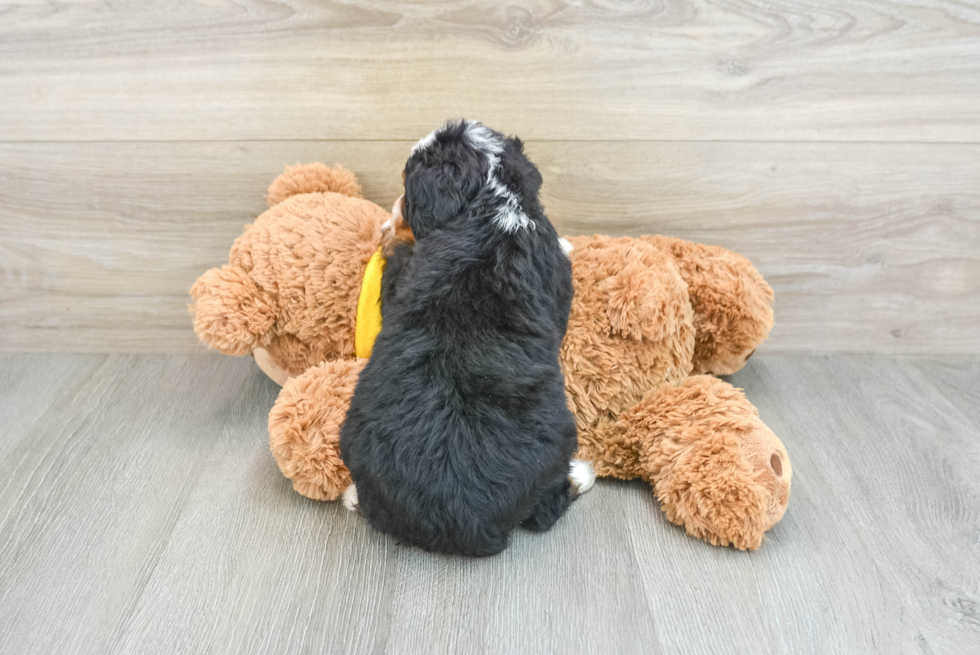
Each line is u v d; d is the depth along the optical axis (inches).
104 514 46.5
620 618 39.3
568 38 52.0
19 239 59.9
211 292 48.3
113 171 57.2
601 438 49.8
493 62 52.8
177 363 63.9
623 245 51.7
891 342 64.7
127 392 59.6
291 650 37.3
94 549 43.8
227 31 51.8
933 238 60.2
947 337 64.6
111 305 63.3
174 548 43.8
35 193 57.9
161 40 52.1
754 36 52.1
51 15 51.1
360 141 56.0
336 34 51.8
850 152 56.6
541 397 40.4
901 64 53.3
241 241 51.0
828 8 51.3
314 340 51.6
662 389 49.2
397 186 57.7
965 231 59.9
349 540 44.5
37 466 50.6
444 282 40.3
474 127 43.8
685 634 38.4
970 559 43.8
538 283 41.5
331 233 49.8
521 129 55.4
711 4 50.9
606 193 58.0
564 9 50.9
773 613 39.8
